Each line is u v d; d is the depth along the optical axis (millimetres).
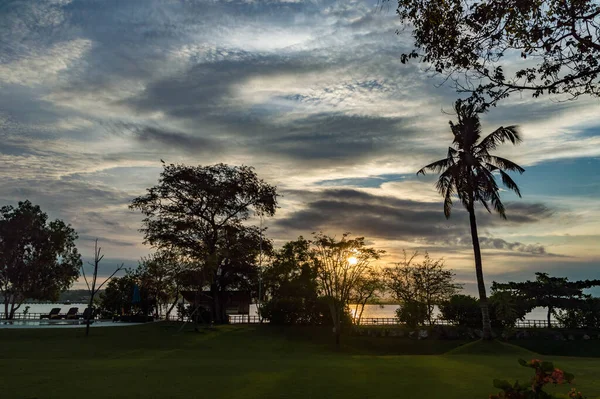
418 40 11188
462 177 34281
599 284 44906
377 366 20453
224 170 53062
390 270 47844
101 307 57719
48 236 64438
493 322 43938
